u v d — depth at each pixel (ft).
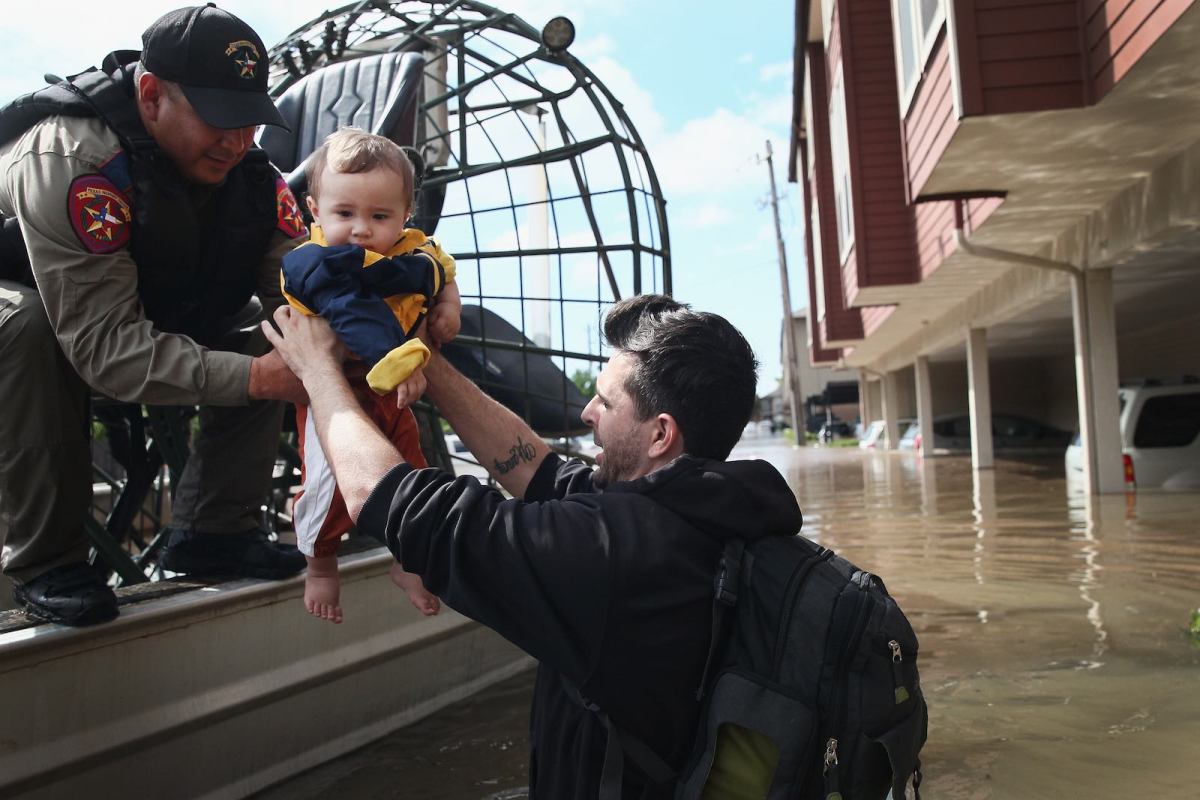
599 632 4.88
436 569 5.05
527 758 9.92
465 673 12.35
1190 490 30.17
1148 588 16.67
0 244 7.79
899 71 29.43
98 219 7.31
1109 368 31.45
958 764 9.39
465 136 15.71
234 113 7.54
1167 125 21.56
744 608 4.94
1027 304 39.93
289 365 6.26
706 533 5.12
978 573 18.94
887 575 19.29
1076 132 21.99
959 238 31.96
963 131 21.68
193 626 8.25
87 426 8.09
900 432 87.30
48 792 7.13
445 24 16.31
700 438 5.47
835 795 4.59
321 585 7.30
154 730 7.81
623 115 14.84
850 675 4.71
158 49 7.43
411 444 7.39
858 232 41.96
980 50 20.57
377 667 10.53
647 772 4.99
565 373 13.99
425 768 9.68
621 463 5.65
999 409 91.97
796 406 114.52
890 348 76.69
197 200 8.30
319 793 9.04
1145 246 27.02
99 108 7.52
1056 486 35.68
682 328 5.54
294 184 12.03
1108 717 10.47
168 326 9.07
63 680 7.21
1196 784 8.64
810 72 63.26
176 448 12.76
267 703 9.04
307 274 6.22
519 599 4.90
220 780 8.66
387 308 6.24
